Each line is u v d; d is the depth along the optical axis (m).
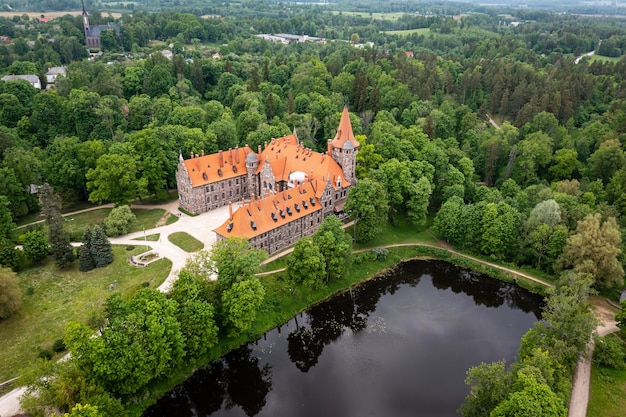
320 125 192.25
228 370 89.06
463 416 72.12
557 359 74.69
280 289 105.06
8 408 70.56
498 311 107.94
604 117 184.38
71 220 130.88
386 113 189.00
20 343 84.00
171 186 148.62
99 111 166.75
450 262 124.06
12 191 126.50
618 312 100.44
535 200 130.12
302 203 120.50
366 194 119.69
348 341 96.50
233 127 168.25
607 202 132.00
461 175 141.62
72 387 64.94
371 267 120.06
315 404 81.88
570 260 107.75
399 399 82.12
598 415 74.44
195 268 88.69
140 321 74.00
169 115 181.50
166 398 81.19
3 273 88.06
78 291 98.75
